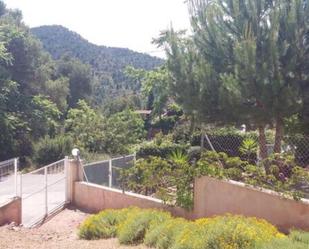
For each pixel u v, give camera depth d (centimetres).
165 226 692
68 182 1244
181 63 1265
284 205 758
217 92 1202
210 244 572
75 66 5256
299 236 604
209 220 666
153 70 2492
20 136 2789
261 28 1153
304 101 1135
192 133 1611
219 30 1234
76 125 2652
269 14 1130
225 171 853
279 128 1161
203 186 881
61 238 828
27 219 1097
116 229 818
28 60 3331
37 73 3603
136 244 718
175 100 1327
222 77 1155
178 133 1812
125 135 2453
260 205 791
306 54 1141
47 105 3041
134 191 1087
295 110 1096
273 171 817
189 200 901
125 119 2598
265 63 1083
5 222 1017
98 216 858
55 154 2452
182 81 1255
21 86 3275
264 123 1159
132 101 5197
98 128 2512
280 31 1132
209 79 1212
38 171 1295
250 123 1192
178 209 925
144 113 3406
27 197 1160
